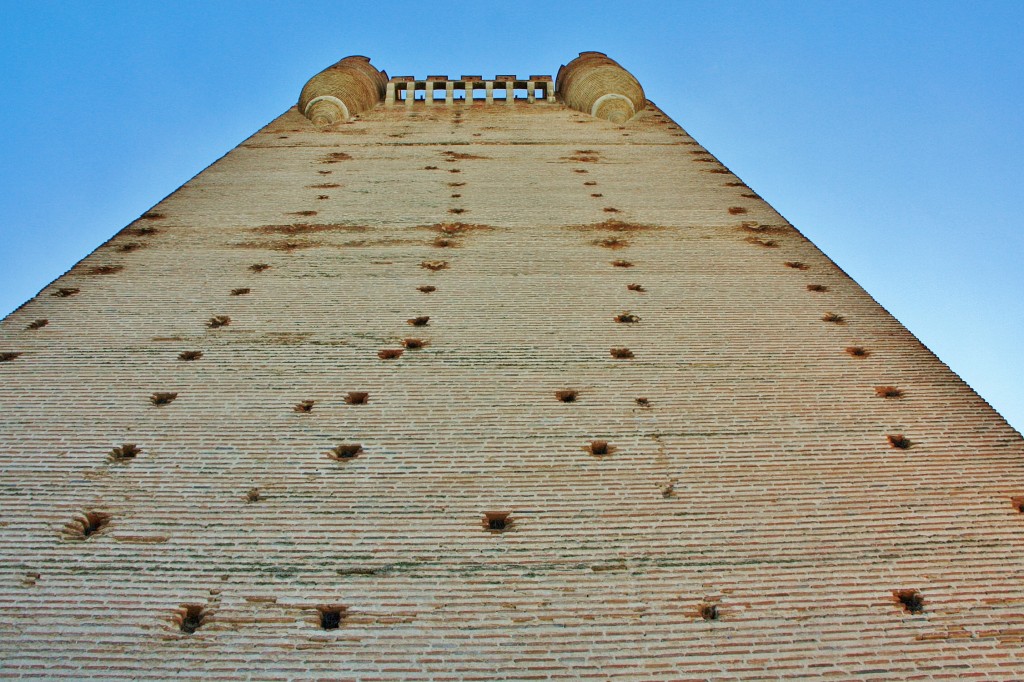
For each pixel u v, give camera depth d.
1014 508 7.43
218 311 10.94
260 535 7.02
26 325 10.46
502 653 6.00
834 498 7.54
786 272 12.40
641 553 6.91
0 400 8.77
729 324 10.73
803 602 6.44
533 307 11.15
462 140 20.91
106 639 6.00
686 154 19.33
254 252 12.98
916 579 6.64
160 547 6.86
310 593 6.46
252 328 10.48
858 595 6.49
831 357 9.95
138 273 12.11
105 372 9.39
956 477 7.81
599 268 12.45
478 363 9.70
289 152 19.48
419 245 13.32
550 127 22.53
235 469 7.82
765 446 8.27
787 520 7.28
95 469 7.77
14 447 8.02
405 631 6.16
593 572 6.71
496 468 7.91
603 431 8.48
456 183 16.80
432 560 6.81
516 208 15.17
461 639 6.11
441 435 8.38
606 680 5.81
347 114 23.44
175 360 9.69
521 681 5.80
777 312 11.09
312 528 7.12
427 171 17.73
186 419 8.57
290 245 13.29
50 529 7.00
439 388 9.20
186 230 13.95
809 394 9.16
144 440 8.21
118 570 6.60
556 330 10.51
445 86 26.47
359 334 10.35
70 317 10.69
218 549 6.86
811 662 5.95
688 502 7.49
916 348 10.20
